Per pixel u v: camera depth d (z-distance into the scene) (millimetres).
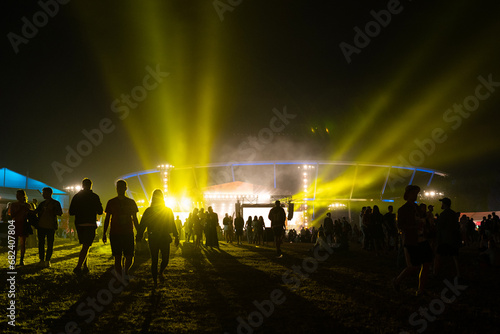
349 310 6047
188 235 23125
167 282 8367
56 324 5219
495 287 8070
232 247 20188
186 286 7965
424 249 7121
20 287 7395
